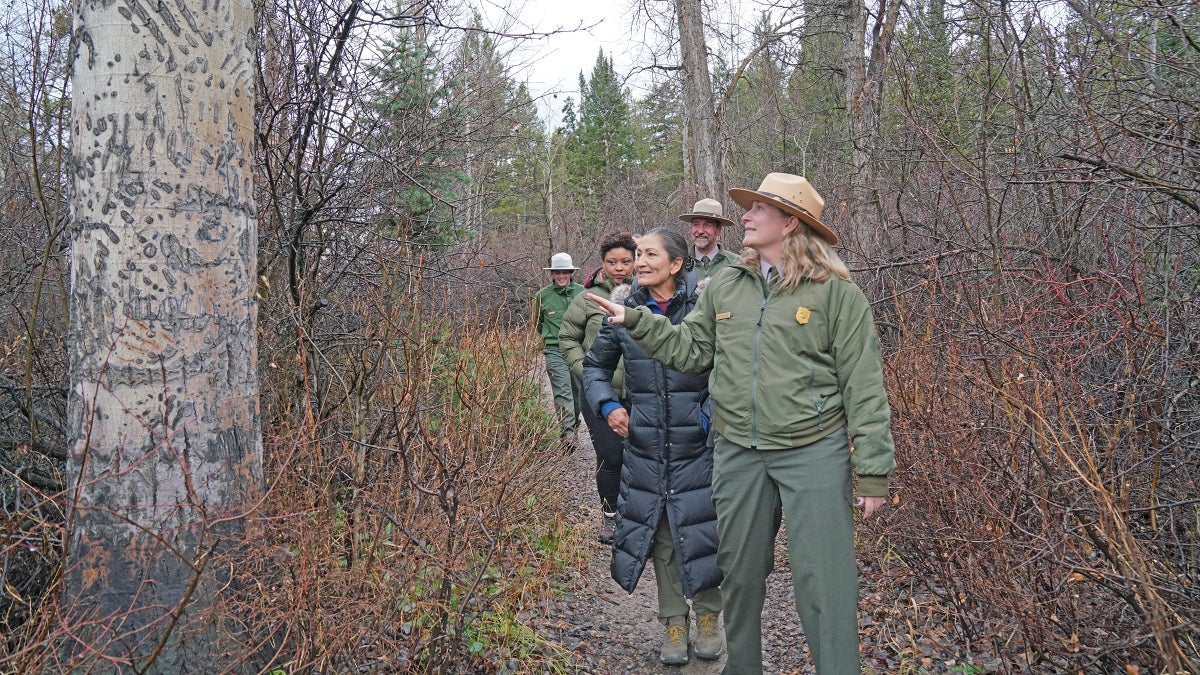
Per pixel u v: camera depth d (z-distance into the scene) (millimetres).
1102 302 3775
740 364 3008
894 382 4176
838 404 2926
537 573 4301
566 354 5777
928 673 3430
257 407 2678
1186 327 3510
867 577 4461
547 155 23156
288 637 2635
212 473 2482
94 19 2371
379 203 4707
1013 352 3652
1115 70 4395
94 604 2375
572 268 7359
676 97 12773
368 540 3088
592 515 5852
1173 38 4246
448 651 3055
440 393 4105
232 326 2562
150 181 2389
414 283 4027
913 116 5777
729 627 3213
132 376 2387
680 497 3607
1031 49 5039
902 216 6953
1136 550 2516
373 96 4863
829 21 10297
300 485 2959
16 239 4559
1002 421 3404
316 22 4320
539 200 23234
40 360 4055
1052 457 3184
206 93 2475
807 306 2906
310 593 2562
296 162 4254
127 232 2381
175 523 2410
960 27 5781
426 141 5031
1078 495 2994
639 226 25453
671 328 3230
